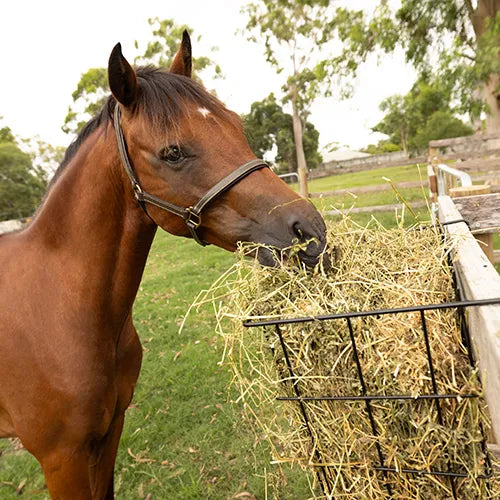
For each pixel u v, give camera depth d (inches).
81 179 53.1
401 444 38.3
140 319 173.5
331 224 62.8
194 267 246.8
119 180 51.8
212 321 156.6
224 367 121.2
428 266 47.4
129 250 54.4
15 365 52.0
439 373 35.9
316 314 39.7
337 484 43.4
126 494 83.8
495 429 26.2
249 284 48.8
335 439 40.7
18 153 1185.4
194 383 117.0
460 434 33.9
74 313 52.4
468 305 27.3
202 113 48.7
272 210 47.9
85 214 52.4
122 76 46.6
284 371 43.2
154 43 1019.9
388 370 37.0
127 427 102.7
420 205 259.0
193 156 47.8
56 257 54.4
